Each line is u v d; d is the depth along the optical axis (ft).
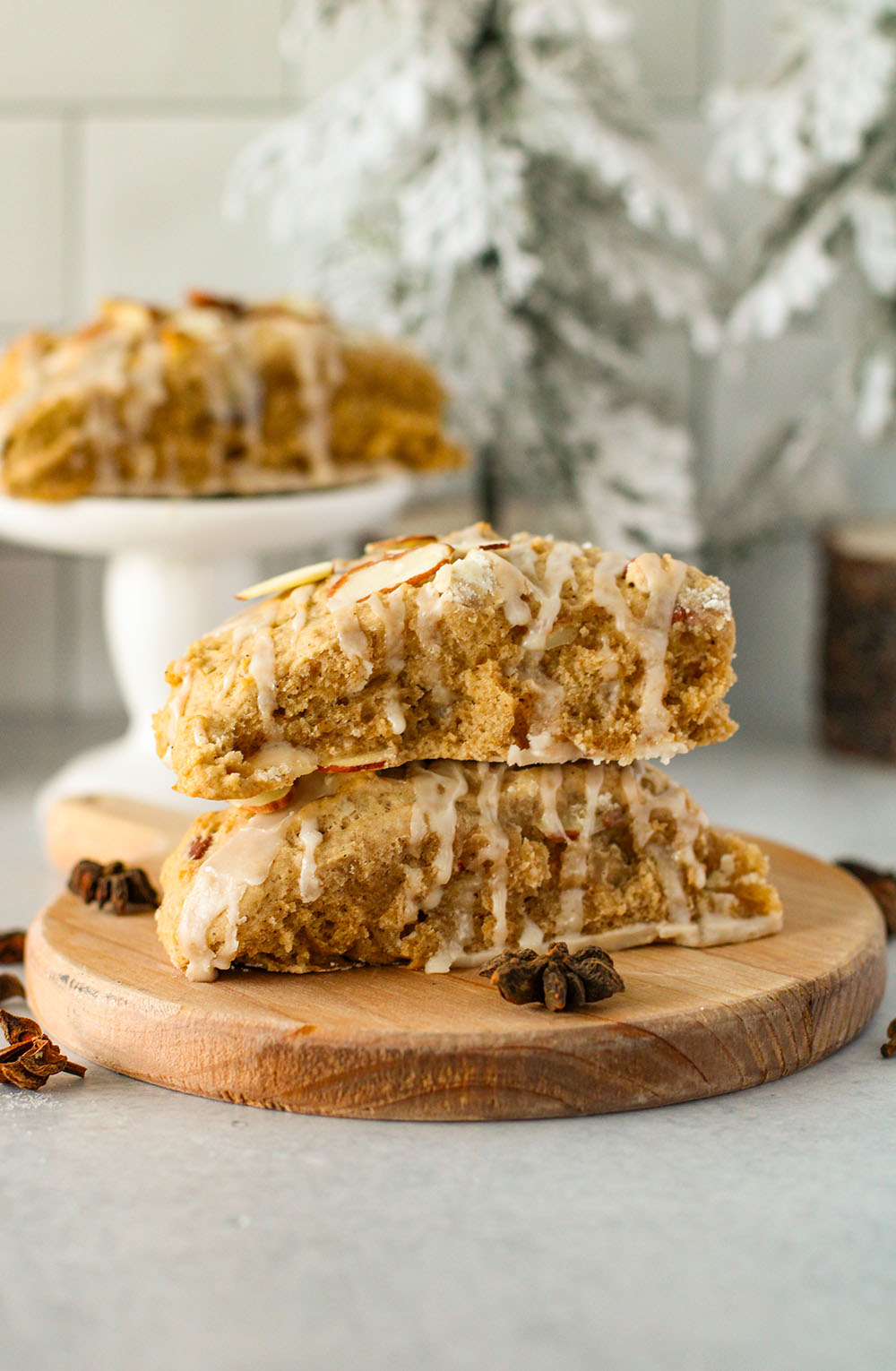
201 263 3.59
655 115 3.54
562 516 3.21
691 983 2.13
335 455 2.83
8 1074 2.09
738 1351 1.81
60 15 3.50
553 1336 1.82
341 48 3.51
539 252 3.20
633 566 2.19
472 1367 1.79
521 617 2.16
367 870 2.15
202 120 3.54
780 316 3.13
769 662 3.73
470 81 3.12
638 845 2.22
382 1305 1.84
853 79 3.08
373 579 2.18
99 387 2.72
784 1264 1.88
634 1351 1.81
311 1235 1.91
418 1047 2.02
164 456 2.76
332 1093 2.04
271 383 2.78
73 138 3.54
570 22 3.08
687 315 3.25
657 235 3.51
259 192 3.52
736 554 3.51
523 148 3.15
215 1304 1.84
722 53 3.52
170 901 2.16
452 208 3.05
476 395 3.13
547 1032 2.03
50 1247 1.90
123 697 3.76
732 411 3.61
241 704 2.14
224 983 2.13
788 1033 2.10
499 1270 1.87
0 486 2.75
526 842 2.19
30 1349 1.81
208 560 2.89
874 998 2.20
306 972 2.16
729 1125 2.04
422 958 2.17
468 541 2.23
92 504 2.74
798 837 2.82
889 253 3.12
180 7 3.50
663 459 3.18
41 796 2.89
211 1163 1.98
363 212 3.20
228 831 2.17
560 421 3.21
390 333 3.16
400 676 2.17
